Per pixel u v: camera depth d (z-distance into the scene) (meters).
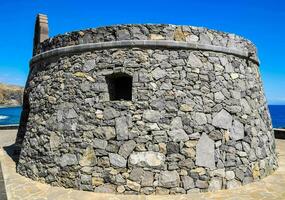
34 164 8.41
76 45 8.21
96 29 8.07
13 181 8.20
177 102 7.55
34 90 9.25
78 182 7.50
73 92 8.05
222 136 7.79
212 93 7.89
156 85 7.57
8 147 13.45
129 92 8.12
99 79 7.81
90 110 7.74
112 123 7.50
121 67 7.68
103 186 7.29
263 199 6.81
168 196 7.02
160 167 7.22
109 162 7.36
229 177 7.64
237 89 8.39
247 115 8.46
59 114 8.14
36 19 11.39
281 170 9.31
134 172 7.22
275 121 73.44
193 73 7.81
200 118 7.62
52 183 7.86
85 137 7.64
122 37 7.84
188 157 7.36
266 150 8.93
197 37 8.03
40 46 9.56
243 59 8.95
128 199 6.83
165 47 7.77
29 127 9.03
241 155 7.98
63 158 7.79
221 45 8.36
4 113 74.50
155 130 7.36
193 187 7.26
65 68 8.35
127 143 7.35
